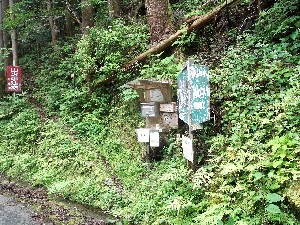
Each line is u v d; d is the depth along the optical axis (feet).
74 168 24.63
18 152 30.07
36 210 20.07
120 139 25.23
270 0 23.70
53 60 45.65
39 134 30.73
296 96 16.10
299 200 12.41
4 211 20.04
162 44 26.63
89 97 30.53
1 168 28.73
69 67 38.78
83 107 30.45
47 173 25.05
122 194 20.29
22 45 53.01
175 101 22.18
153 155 21.44
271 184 13.75
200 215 14.56
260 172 14.23
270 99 17.53
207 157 18.03
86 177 23.25
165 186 17.99
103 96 29.68
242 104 18.25
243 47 21.54
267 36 21.16
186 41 25.36
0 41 43.70
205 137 18.69
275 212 12.28
